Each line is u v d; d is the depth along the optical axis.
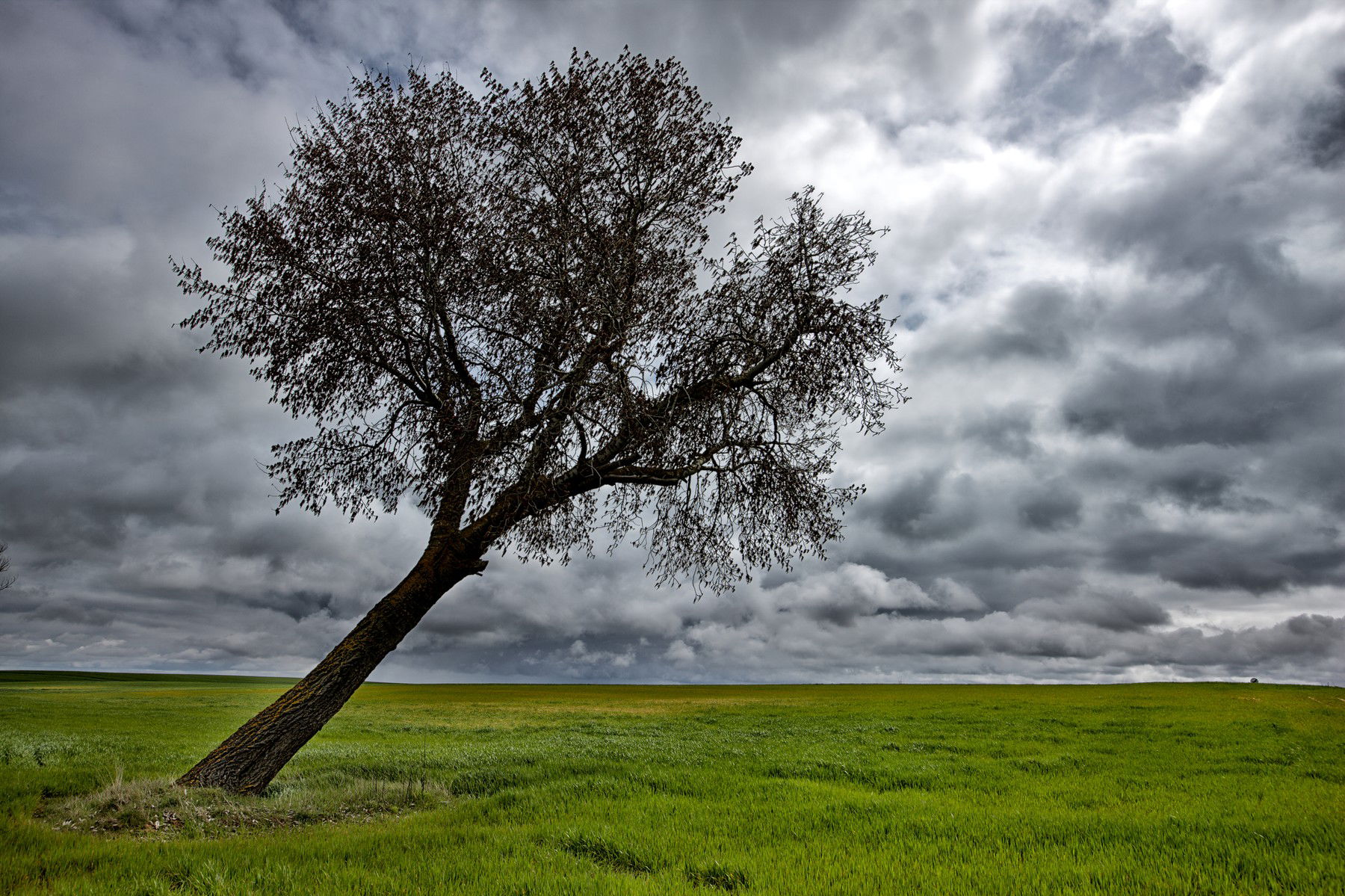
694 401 14.66
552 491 14.02
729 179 15.84
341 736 31.31
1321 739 27.61
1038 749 24.27
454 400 14.38
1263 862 8.88
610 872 8.56
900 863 8.98
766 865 8.77
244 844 9.57
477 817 12.19
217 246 13.88
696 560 16.03
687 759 20.05
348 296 14.26
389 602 13.88
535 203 15.12
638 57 15.64
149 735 29.30
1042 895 7.76
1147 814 12.38
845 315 14.31
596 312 13.68
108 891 7.32
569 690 117.06
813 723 39.91
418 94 15.20
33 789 12.48
